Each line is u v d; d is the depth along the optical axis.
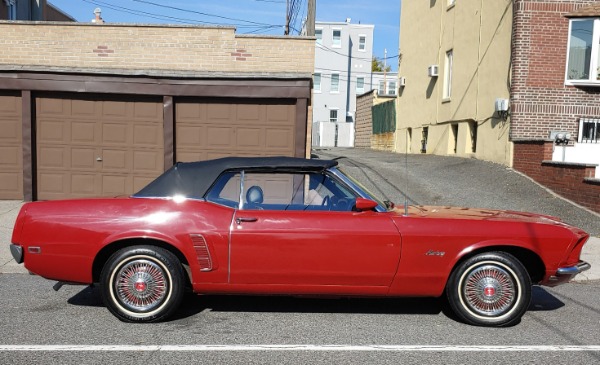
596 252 8.80
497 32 15.83
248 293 5.36
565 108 14.62
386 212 5.46
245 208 5.43
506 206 11.71
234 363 4.37
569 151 13.91
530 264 5.68
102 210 5.29
